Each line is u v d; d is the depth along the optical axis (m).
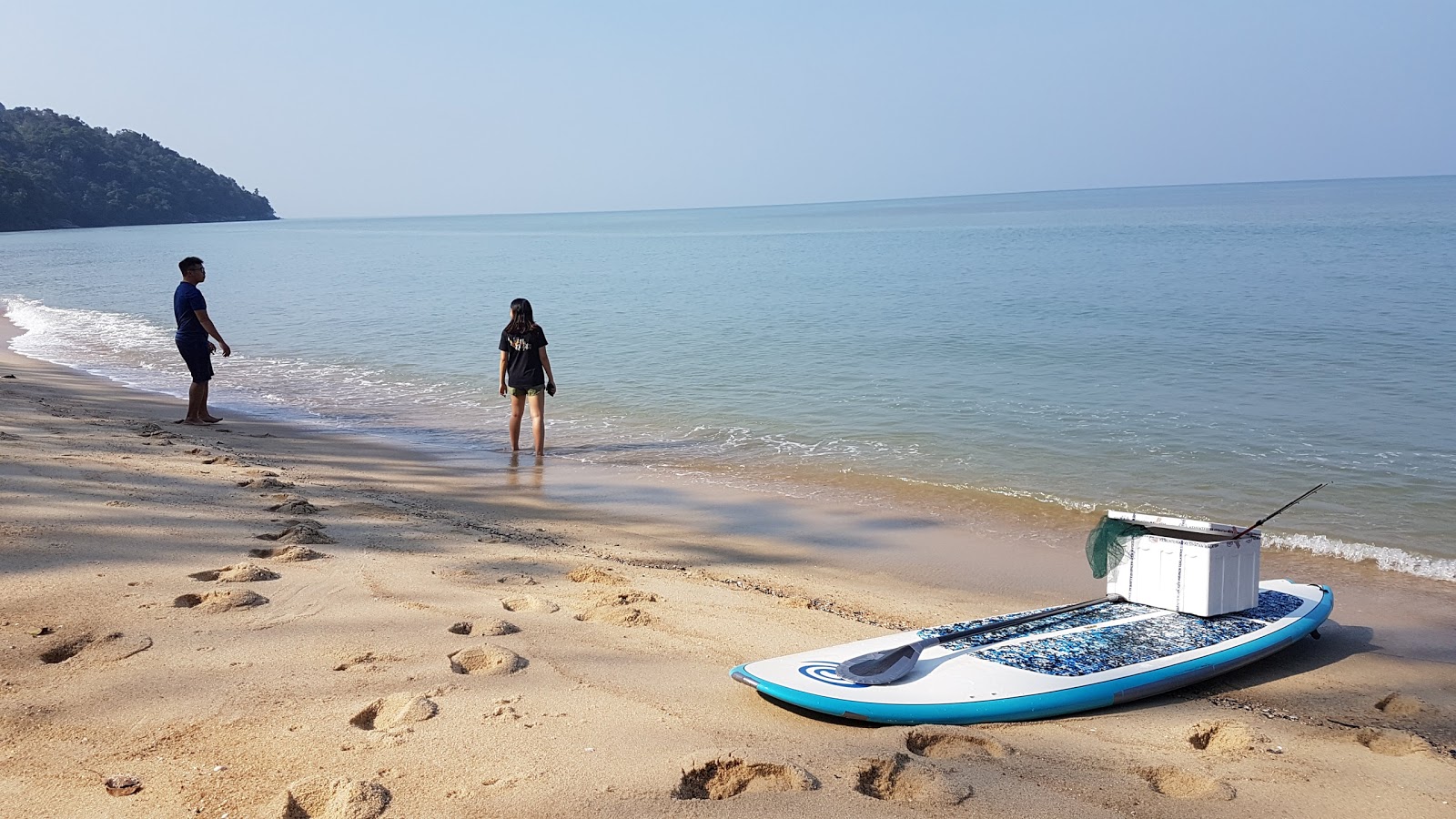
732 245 76.62
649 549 8.27
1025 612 6.03
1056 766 4.27
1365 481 10.08
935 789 3.87
